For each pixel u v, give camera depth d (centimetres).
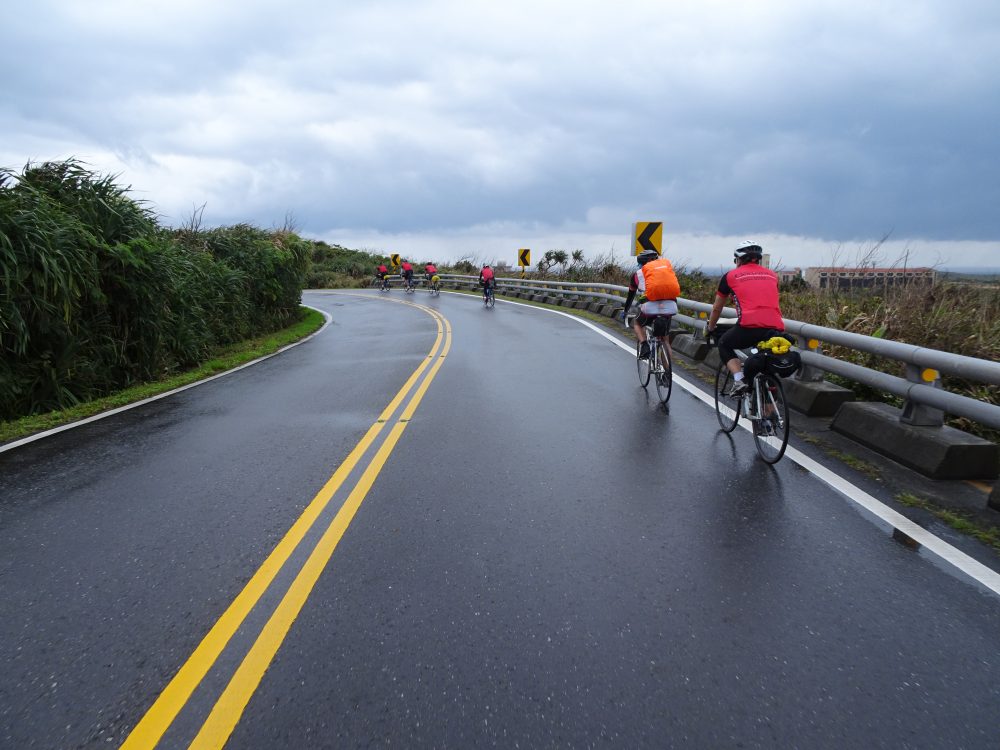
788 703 275
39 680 307
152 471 623
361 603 364
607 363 1182
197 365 1459
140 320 1194
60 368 993
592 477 560
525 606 355
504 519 473
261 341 1867
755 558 403
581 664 304
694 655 308
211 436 755
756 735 257
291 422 812
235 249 2069
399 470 594
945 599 352
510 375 1084
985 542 416
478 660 309
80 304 1059
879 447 591
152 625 350
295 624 345
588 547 425
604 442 668
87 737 268
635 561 404
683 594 363
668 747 252
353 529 464
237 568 412
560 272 3008
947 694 278
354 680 297
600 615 344
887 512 465
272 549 437
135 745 263
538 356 1292
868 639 318
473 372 1129
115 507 527
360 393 989
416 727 266
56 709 286
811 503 486
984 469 519
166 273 1223
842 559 398
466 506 500
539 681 292
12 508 535
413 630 336
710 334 713
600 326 1795
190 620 354
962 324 787
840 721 264
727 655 308
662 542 429
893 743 252
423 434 720
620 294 2080
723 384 705
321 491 546
